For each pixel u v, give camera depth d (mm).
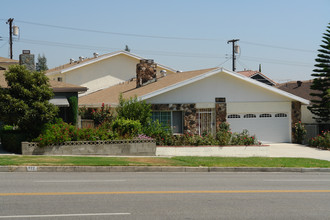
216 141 22531
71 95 23109
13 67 18766
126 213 8508
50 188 11141
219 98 26359
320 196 11148
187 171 16203
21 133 19188
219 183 13031
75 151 19188
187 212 8773
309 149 24969
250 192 11445
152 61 30641
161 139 21828
